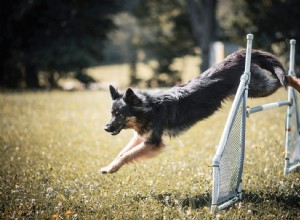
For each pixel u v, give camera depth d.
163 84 35.72
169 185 7.20
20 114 15.31
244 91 6.38
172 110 7.34
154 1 37.06
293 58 7.64
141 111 7.41
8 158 9.30
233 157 6.20
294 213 5.98
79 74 30.06
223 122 13.38
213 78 7.34
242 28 31.23
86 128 12.88
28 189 6.98
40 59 28.20
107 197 6.62
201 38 31.05
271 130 11.49
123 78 44.88
